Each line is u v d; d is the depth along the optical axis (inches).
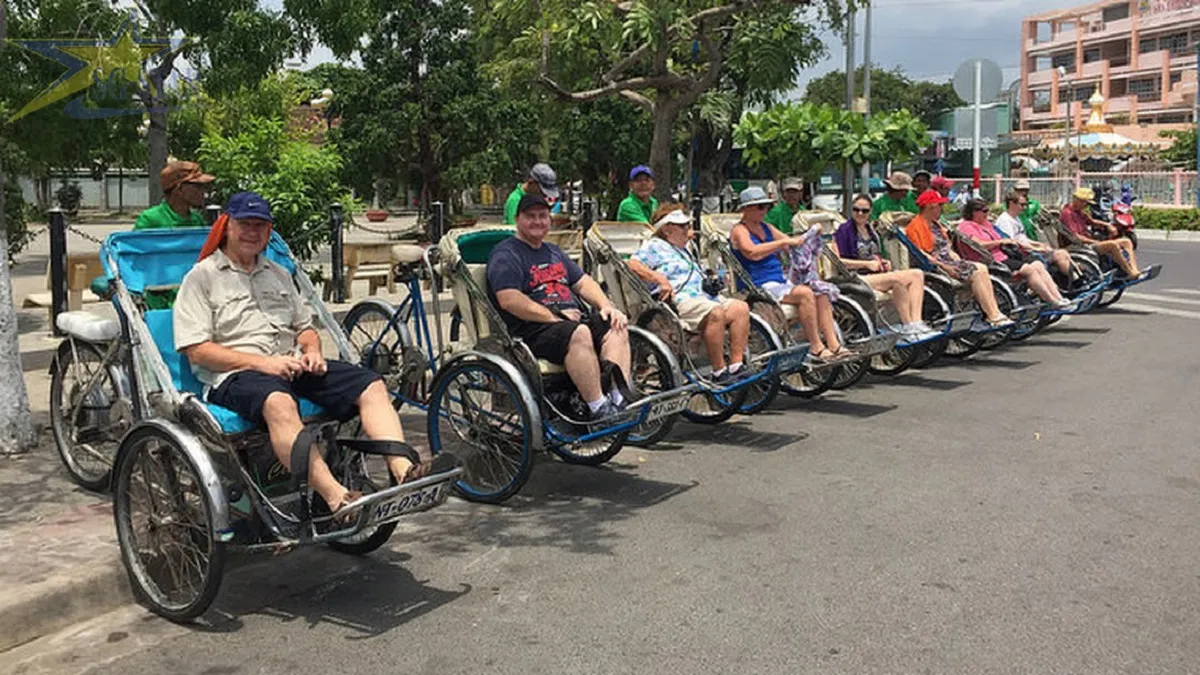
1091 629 166.7
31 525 204.5
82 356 231.6
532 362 234.2
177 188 270.1
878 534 211.5
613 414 233.1
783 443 286.5
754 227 331.0
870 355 320.8
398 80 1073.5
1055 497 234.1
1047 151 1715.1
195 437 173.3
